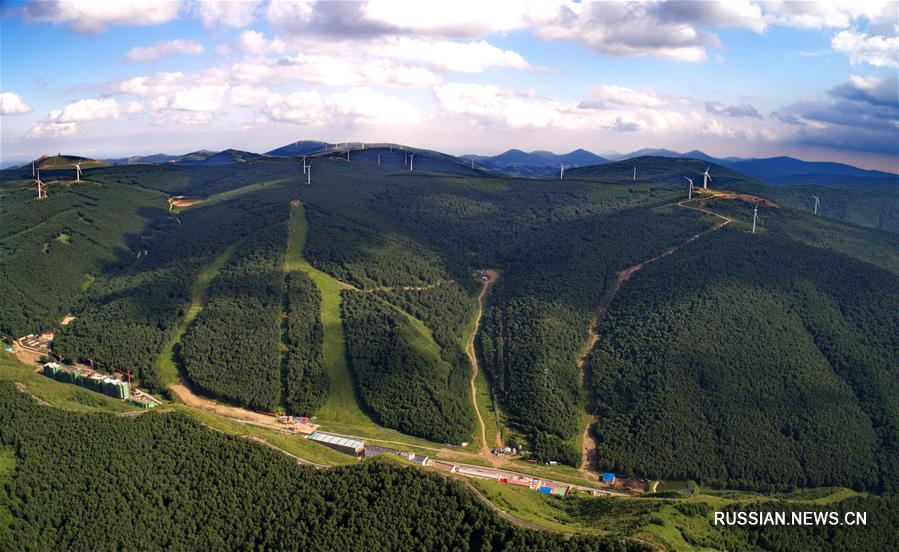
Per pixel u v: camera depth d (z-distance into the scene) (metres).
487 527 152.25
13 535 151.62
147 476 171.12
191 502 166.12
